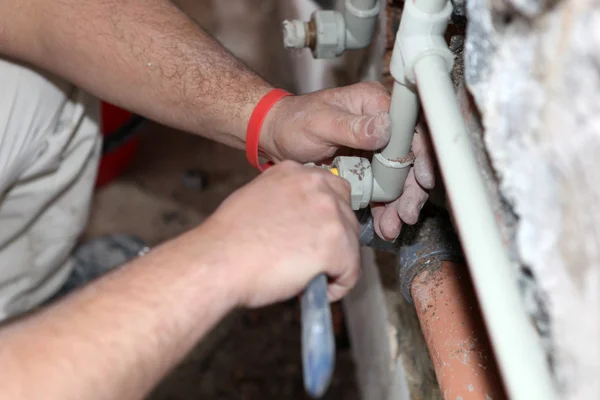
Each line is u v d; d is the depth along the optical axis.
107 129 1.47
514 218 0.40
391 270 0.86
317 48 0.80
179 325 0.45
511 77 0.38
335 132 0.59
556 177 0.34
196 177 1.63
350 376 1.26
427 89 0.44
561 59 0.32
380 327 0.89
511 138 0.38
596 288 0.31
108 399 0.43
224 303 0.46
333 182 0.51
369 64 0.86
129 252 1.32
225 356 1.31
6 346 0.43
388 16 0.74
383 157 0.55
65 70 0.83
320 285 0.45
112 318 0.44
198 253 0.46
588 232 0.31
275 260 0.45
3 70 0.86
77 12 0.79
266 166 0.76
